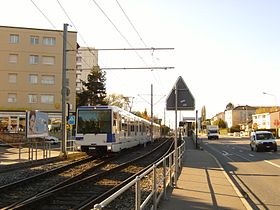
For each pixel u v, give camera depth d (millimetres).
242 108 187500
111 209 10977
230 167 23703
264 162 27344
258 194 13586
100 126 30203
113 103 97750
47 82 71375
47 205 11922
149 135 56344
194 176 17281
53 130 70188
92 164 25469
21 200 12617
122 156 33531
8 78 70188
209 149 46250
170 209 10086
